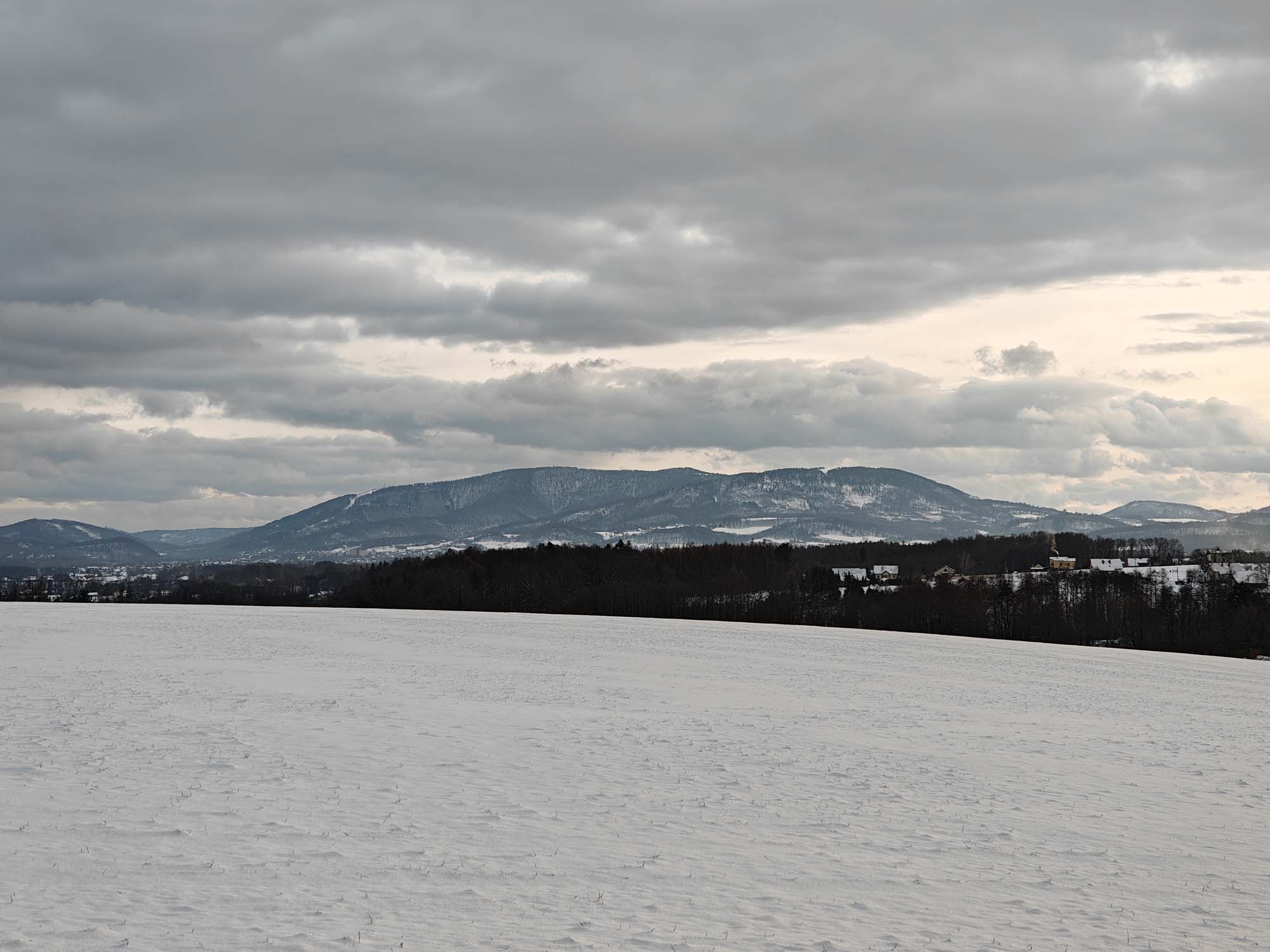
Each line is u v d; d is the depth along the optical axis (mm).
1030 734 35094
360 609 138125
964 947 12562
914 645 90500
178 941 11328
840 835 18344
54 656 54094
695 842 17219
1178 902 14969
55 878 13406
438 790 20484
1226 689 59062
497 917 12711
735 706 40312
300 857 14938
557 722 32781
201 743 24859
